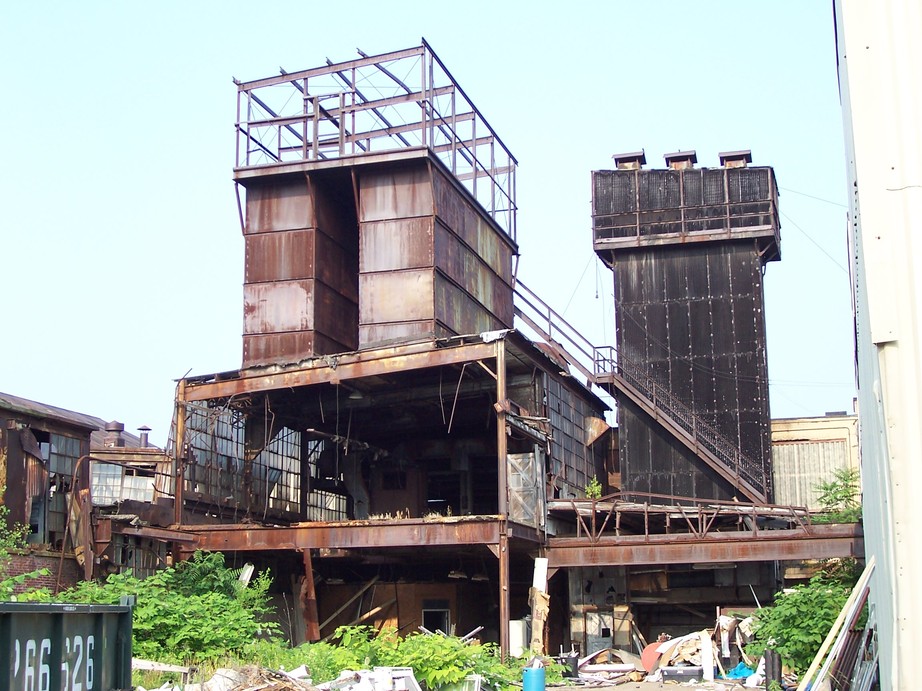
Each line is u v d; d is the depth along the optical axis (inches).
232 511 1347.2
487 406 1418.6
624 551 1213.7
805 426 1768.0
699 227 1689.2
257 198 1395.2
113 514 1156.5
